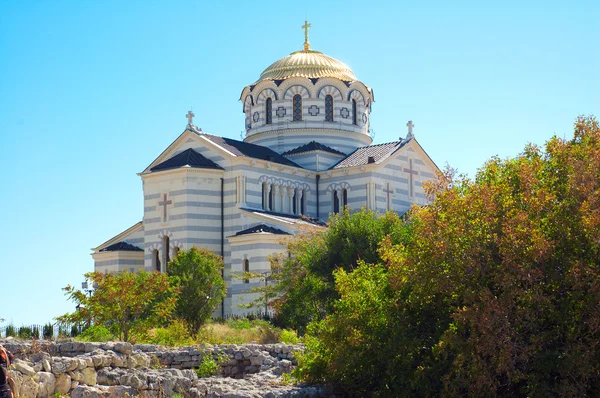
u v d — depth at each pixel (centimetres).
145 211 10325
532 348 3350
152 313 6056
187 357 4209
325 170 11306
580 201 3456
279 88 11731
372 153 11400
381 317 3828
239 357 4353
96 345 3550
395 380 3731
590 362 3341
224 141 10888
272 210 10644
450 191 3719
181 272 7312
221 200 10250
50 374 3027
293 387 3816
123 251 10612
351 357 3734
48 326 5959
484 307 3388
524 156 4003
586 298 3381
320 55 12262
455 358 3531
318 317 7062
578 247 3447
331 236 7506
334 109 11769
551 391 3378
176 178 10125
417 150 11562
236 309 9569
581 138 3834
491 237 3547
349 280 4116
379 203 10962
